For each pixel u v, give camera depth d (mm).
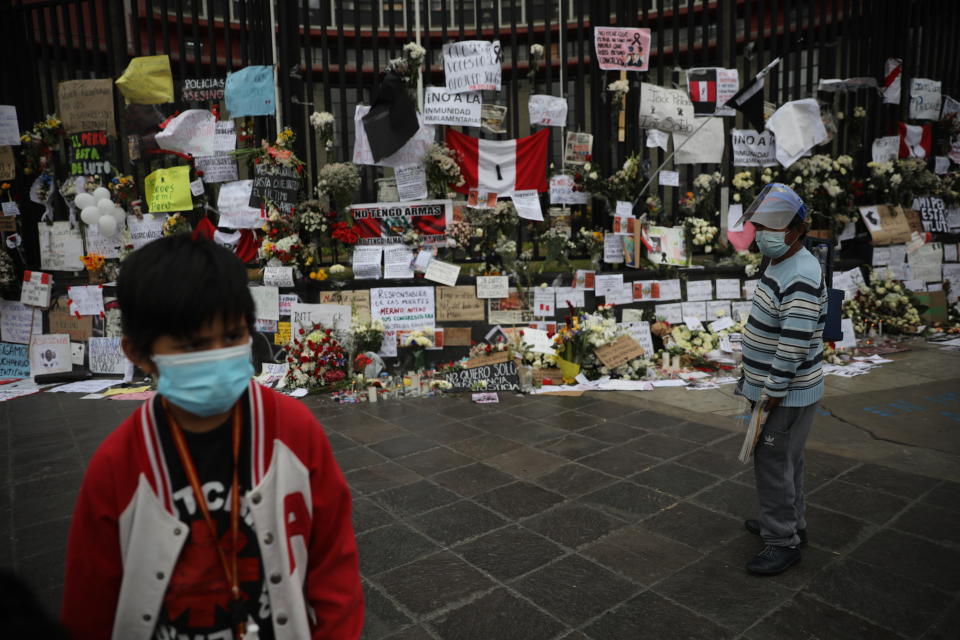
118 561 1046
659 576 2738
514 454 4254
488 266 6785
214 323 980
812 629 2354
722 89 7086
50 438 4855
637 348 6254
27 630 475
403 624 2432
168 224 6793
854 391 5609
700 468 3926
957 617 2410
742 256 7152
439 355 6742
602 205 7148
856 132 7766
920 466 3916
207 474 1060
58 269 7141
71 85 6926
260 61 6730
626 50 6789
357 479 3871
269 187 6520
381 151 6598
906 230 7945
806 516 3275
